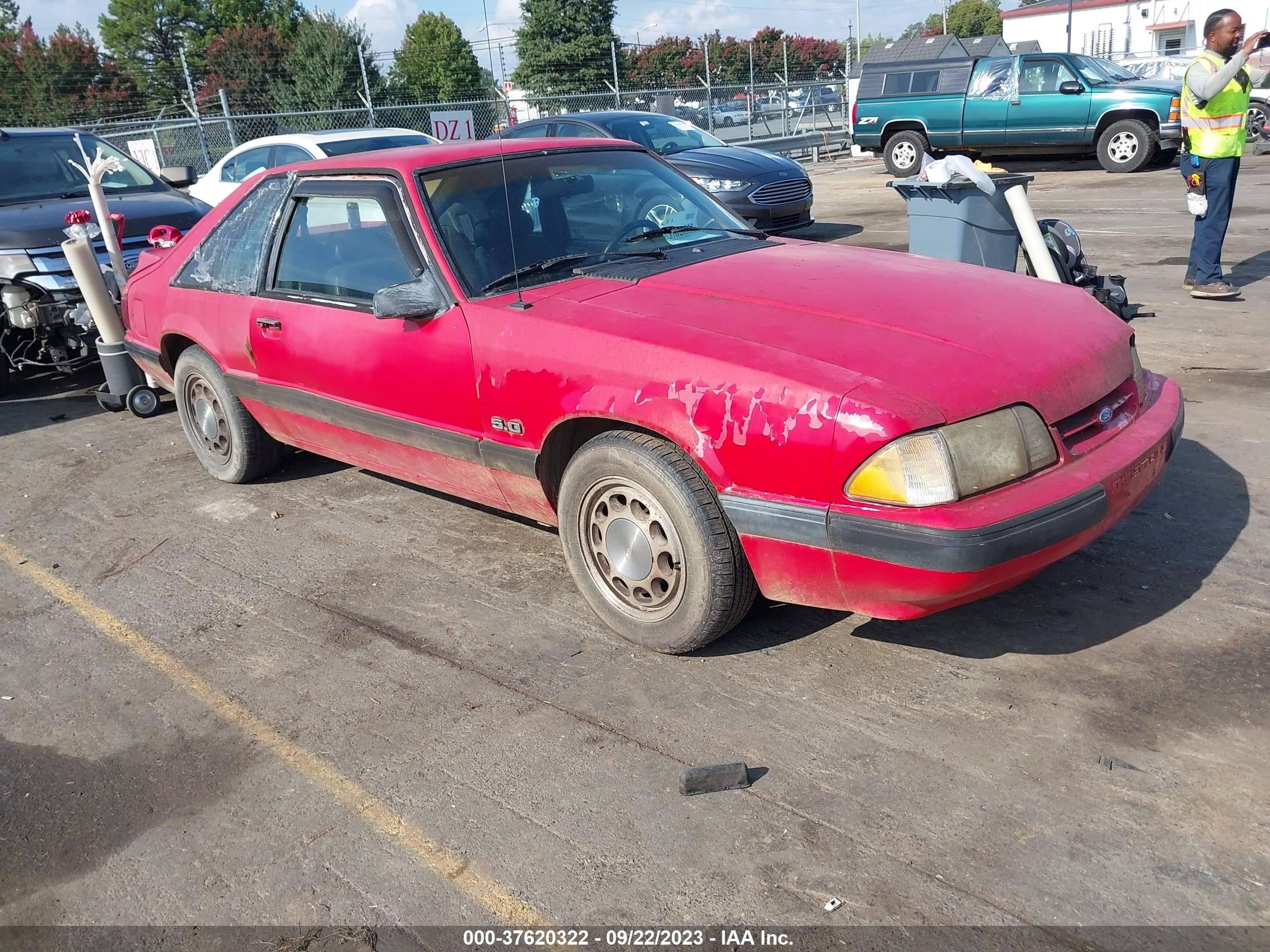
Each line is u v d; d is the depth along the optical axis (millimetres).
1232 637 3129
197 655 3555
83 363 7125
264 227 4469
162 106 44906
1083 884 2240
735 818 2533
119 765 2971
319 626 3689
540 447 3348
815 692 3035
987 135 17297
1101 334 3160
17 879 2549
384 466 4289
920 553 2578
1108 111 15906
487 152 4020
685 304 3266
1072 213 11781
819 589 2850
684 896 2303
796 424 2715
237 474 5121
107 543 4609
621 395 3037
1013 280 3529
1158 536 3822
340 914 2344
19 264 6602
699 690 3094
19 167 7723
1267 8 43531
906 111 18047
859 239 11484
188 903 2418
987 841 2385
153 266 5332
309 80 30781
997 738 2754
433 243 3650
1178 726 2738
